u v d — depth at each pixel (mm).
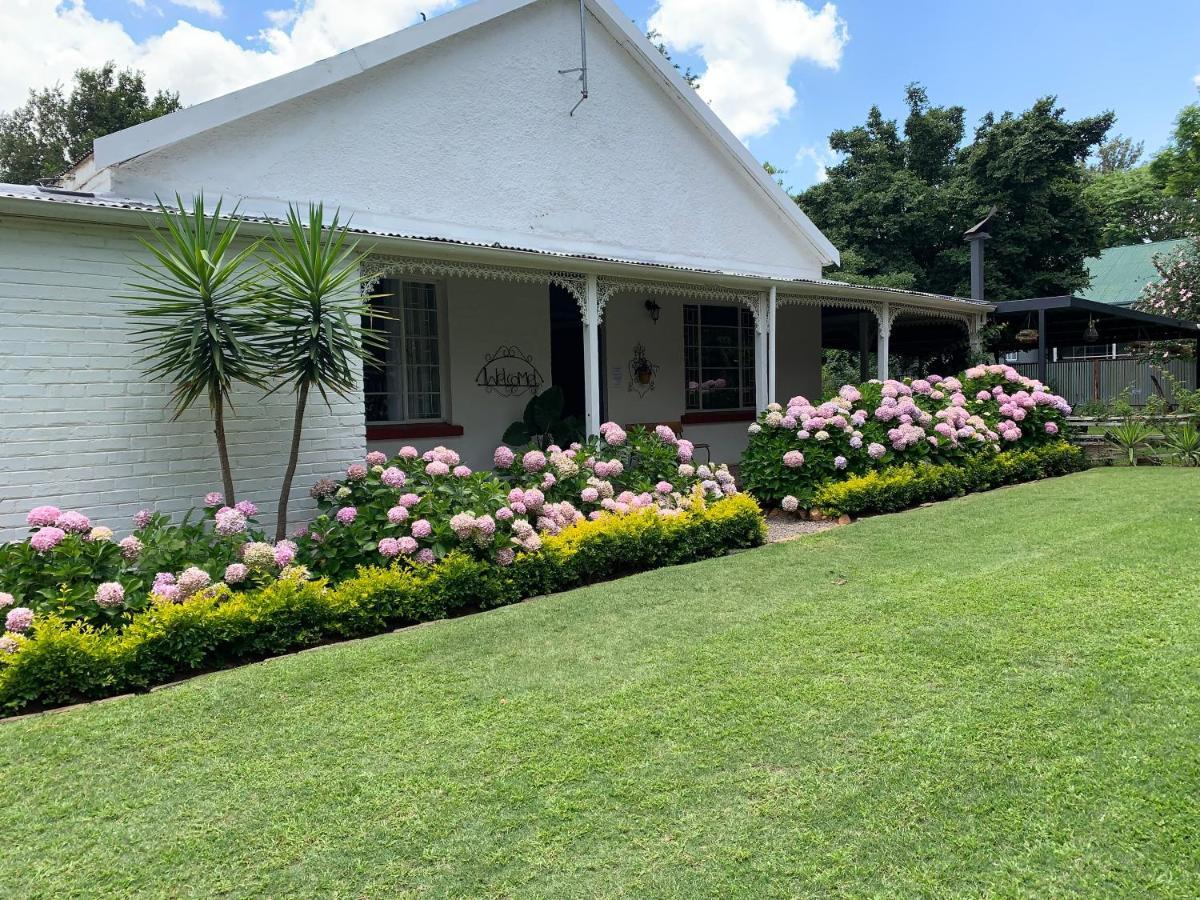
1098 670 3457
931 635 4000
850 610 4520
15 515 4715
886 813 2461
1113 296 28641
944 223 22188
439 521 5215
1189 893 2051
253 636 4176
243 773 2846
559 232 9078
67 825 2533
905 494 8359
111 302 5043
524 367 9320
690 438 11484
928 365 17875
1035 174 21219
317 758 2943
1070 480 10188
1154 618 4102
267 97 6723
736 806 2531
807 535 7137
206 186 6527
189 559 4457
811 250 12766
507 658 3965
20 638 3594
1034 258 22266
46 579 3994
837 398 9203
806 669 3627
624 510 6211
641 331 10914
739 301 10852
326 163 7191
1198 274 18234
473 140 8250
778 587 5188
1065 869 2170
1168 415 12484
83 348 4949
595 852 2318
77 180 6938
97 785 2785
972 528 6953
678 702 3324
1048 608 4348
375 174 7512
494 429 9062
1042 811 2436
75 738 3170
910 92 24578
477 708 3350
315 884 2207
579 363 10922
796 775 2701
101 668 3680
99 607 3941
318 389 5605
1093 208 22984
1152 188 35062
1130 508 7570
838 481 8328
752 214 11680
